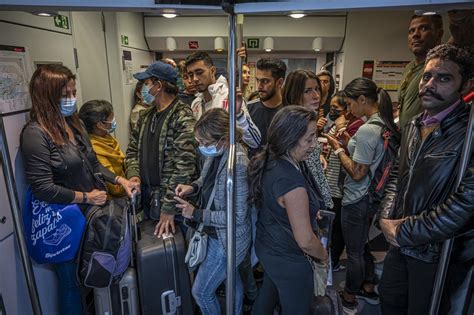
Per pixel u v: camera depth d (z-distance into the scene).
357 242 1.84
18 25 1.32
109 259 1.36
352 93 1.92
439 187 1.02
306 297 1.24
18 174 1.31
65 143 1.35
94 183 1.52
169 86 1.62
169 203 1.53
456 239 1.02
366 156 1.70
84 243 1.34
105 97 2.70
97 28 2.53
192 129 1.58
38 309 0.99
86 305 1.55
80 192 1.38
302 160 1.22
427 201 1.05
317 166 1.56
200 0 0.69
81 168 1.41
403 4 0.65
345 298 1.93
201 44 3.42
